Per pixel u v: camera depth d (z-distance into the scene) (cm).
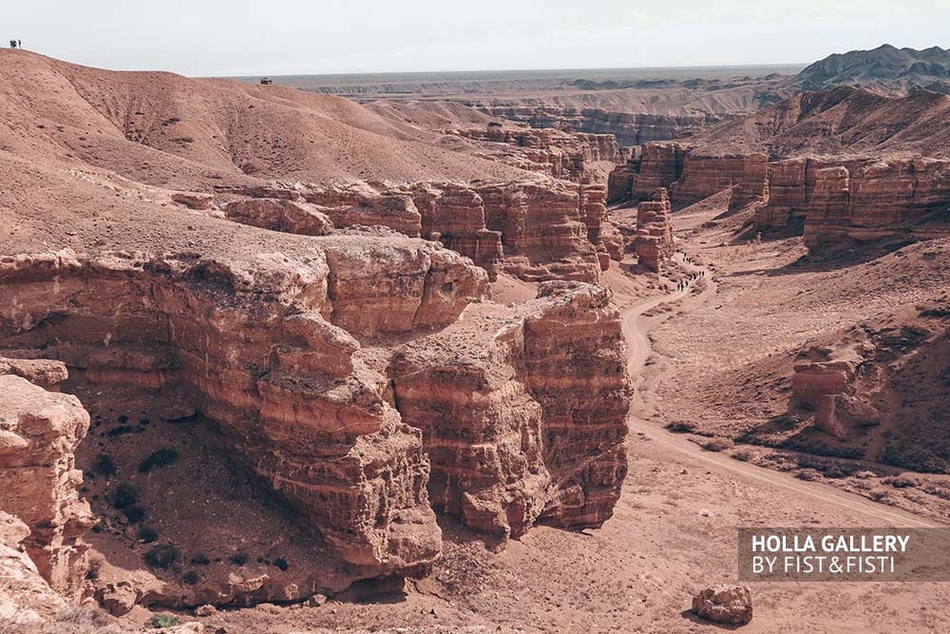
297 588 3769
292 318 4031
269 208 5725
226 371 4103
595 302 5225
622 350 5306
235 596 3659
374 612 3750
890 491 6731
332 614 3684
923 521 6250
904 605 4947
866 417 7538
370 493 3922
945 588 5188
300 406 3922
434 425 4544
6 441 3009
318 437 3922
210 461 4150
